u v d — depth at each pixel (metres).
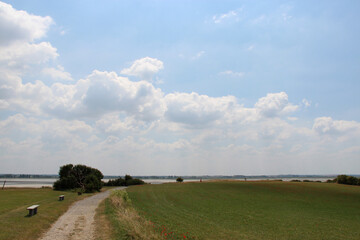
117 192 35.62
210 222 25.00
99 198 42.44
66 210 26.06
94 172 84.38
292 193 56.81
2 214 20.14
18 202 31.78
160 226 20.31
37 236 14.84
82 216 22.34
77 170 80.81
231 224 24.69
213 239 18.08
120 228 16.50
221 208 35.91
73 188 71.81
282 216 31.22
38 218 19.16
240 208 36.62
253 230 22.62
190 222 24.14
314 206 40.81
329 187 68.50
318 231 23.69
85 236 14.98
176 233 18.48
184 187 70.81
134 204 36.16
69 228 17.17
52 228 17.12
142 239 14.27
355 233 23.47
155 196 49.34
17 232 14.66
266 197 50.47
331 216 32.56
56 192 57.91
